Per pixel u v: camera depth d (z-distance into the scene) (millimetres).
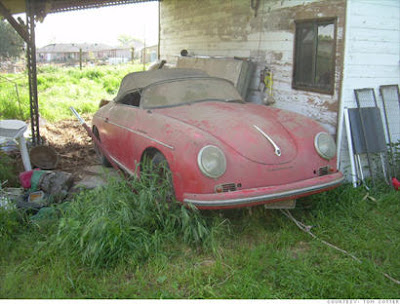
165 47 11133
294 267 3082
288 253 3383
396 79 5434
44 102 11492
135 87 5008
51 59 41406
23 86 14250
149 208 3631
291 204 3807
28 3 6695
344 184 4879
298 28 5867
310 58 5668
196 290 2865
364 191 4777
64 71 20812
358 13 4938
